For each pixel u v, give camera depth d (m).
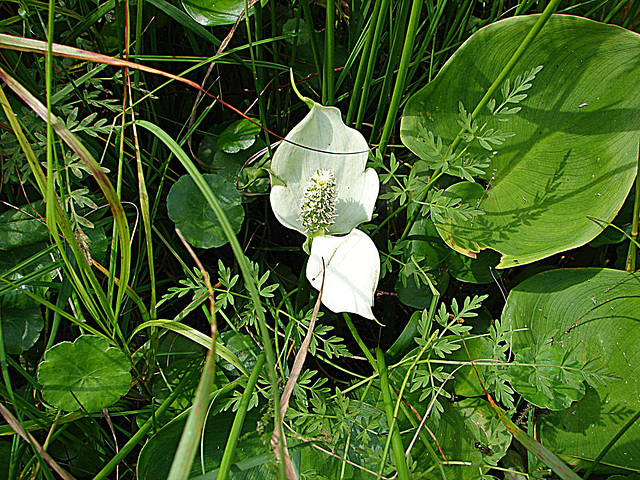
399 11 0.21
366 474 0.20
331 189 0.21
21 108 0.23
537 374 0.19
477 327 0.24
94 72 0.22
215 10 0.23
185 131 0.26
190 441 0.12
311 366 0.25
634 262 0.23
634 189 0.26
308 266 0.21
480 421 0.22
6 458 0.21
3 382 0.22
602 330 0.21
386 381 0.19
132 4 0.23
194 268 0.23
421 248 0.23
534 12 0.26
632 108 0.21
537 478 0.21
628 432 0.20
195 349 0.23
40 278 0.22
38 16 0.23
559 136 0.23
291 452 0.20
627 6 0.26
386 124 0.22
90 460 0.22
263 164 0.24
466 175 0.21
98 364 0.19
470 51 0.22
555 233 0.22
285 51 0.26
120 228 0.17
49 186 0.16
